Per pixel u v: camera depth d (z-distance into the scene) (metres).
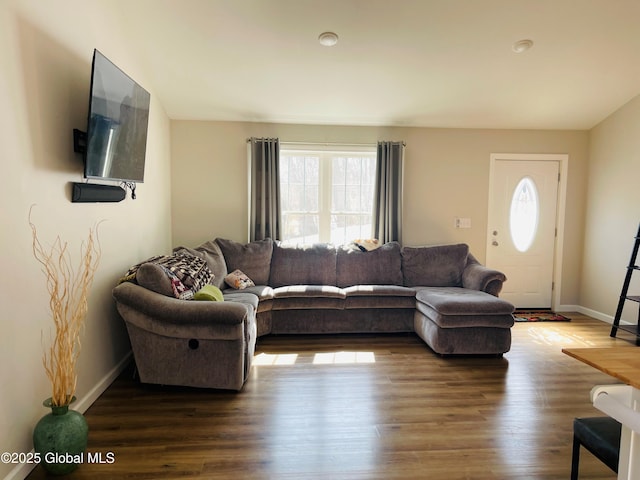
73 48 2.21
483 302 3.20
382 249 4.22
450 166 4.57
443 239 4.62
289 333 3.75
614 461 1.36
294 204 4.55
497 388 2.68
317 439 2.05
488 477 1.77
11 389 1.68
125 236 2.97
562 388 2.69
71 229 2.19
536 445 2.03
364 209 4.60
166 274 2.65
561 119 4.37
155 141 3.75
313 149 4.46
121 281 2.61
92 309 2.44
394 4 2.71
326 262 4.12
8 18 1.69
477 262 4.21
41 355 1.90
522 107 4.11
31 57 1.84
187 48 3.14
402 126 4.49
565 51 3.19
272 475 1.77
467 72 3.48
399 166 4.40
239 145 4.36
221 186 4.37
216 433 2.10
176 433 2.10
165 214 4.11
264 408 2.37
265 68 3.41
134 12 2.80
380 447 1.99
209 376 2.55
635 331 3.60
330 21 2.86
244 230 4.43
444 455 1.93
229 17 2.82
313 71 3.46
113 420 2.22
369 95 3.86
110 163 2.37
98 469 1.79
